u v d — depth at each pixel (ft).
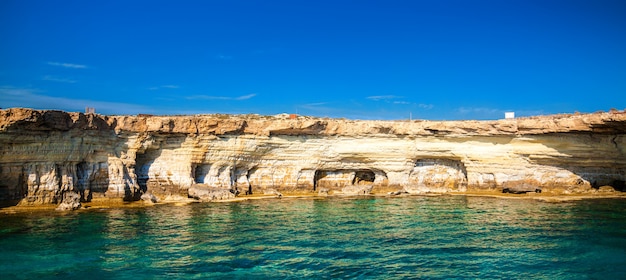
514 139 191.52
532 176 191.72
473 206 161.79
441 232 119.96
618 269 88.84
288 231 121.49
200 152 186.19
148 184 180.75
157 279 84.02
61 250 101.71
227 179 193.98
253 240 111.55
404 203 171.94
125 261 94.38
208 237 114.42
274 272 87.92
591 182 185.06
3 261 93.76
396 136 207.10
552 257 96.78
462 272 87.92
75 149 158.51
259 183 202.69
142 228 124.16
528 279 84.17
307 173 208.13
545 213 144.15
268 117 264.72
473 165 201.98
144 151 178.29
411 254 99.66
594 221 130.21
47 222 129.90
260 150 198.18
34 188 150.20
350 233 119.14
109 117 170.40
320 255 98.94
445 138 203.31
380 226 127.95
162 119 176.35
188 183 183.32
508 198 177.99
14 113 140.87
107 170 167.32
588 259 95.14
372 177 218.59
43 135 151.43
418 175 212.43
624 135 168.76
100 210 150.92
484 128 194.39
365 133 205.16
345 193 201.87
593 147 176.65
